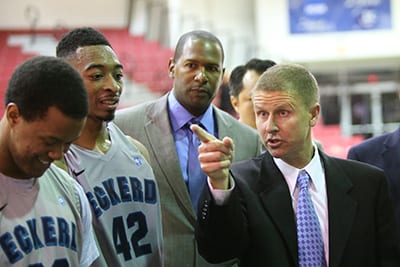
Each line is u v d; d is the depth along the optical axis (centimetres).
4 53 943
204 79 235
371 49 1087
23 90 137
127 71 883
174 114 245
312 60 1092
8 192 145
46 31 1036
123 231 185
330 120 1146
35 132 137
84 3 1073
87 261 164
